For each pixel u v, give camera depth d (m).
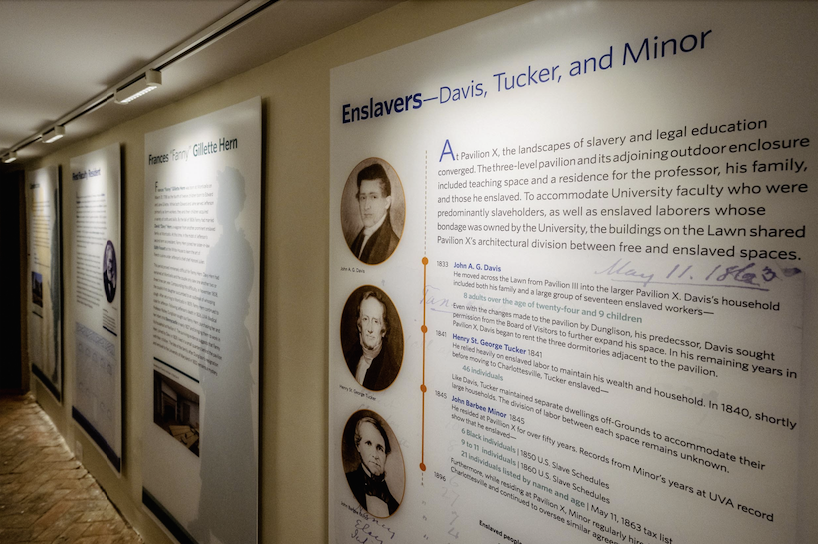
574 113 1.24
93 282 4.21
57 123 3.77
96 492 4.13
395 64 1.68
